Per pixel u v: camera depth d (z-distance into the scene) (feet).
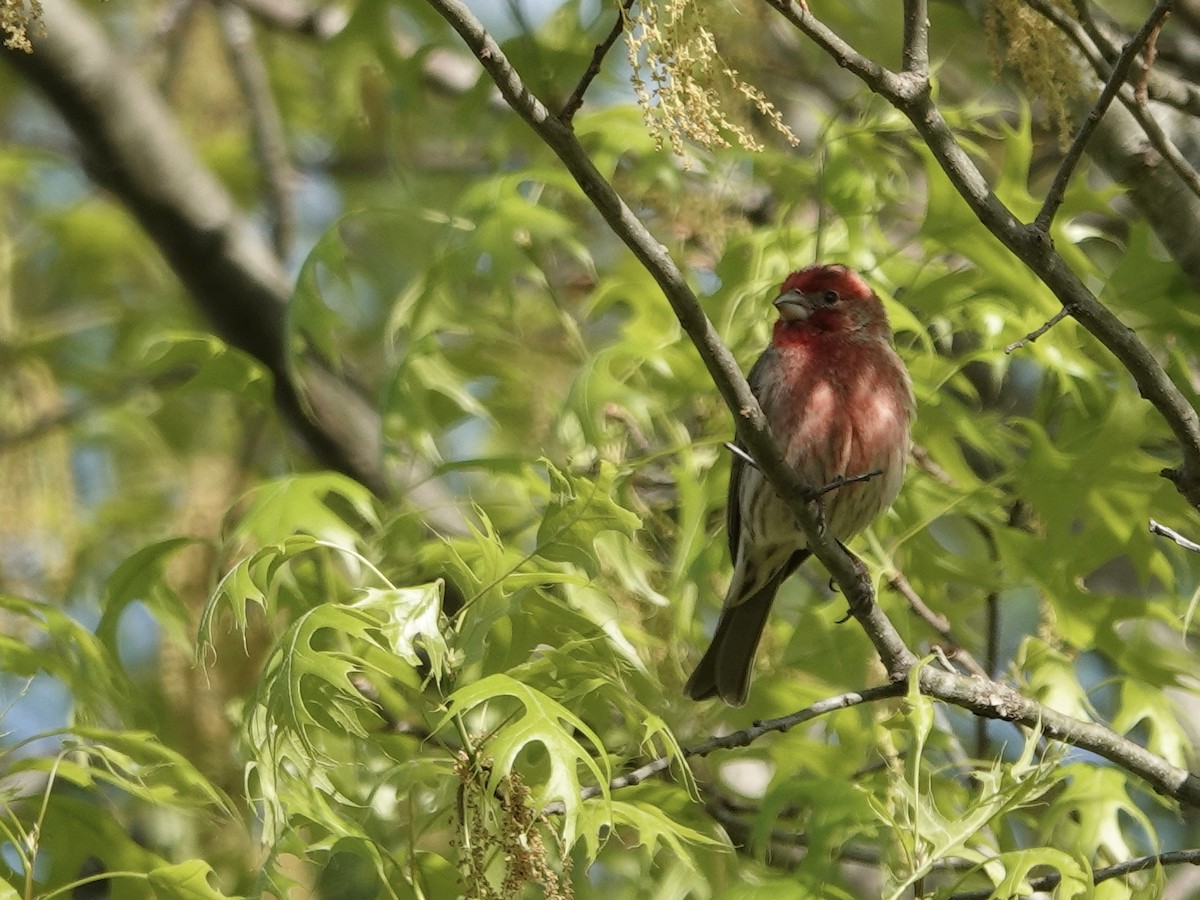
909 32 30.60
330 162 58.44
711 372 29.99
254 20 55.77
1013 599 53.47
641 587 34.35
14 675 36.83
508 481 37.27
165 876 29.89
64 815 32.78
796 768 37.22
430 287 38.34
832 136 41.45
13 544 45.62
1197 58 44.11
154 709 37.40
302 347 39.70
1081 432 38.91
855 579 31.81
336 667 28.35
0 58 48.80
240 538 34.06
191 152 49.34
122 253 55.93
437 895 31.60
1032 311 38.19
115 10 57.52
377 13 45.83
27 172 53.36
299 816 29.99
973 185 30.96
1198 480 31.83
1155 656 37.78
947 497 39.45
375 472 47.67
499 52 27.40
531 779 33.71
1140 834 47.98
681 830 30.32
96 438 51.67
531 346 44.55
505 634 33.04
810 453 38.78
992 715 31.83
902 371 38.96
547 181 39.27
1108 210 38.34
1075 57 37.27
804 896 30.58
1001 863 32.27
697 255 43.27
